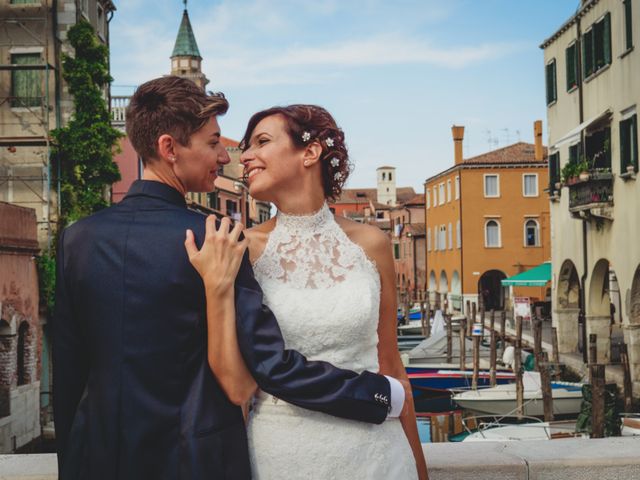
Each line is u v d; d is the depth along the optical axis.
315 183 2.34
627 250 20.48
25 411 17.16
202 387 1.87
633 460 3.17
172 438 1.84
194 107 2.00
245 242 1.91
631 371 19.98
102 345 1.86
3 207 16.58
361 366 2.22
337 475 2.06
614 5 21.28
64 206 21.84
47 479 3.10
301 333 2.16
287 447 2.08
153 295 1.85
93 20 24.69
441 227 55.69
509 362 20.98
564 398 17.77
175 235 1.90
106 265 1.89
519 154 51.12
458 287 52.09
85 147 21.62
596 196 21.42
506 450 3.33
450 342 25.56
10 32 22.19
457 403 18.56
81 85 22.14
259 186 2.30
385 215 94.75
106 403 1.83
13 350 16.73
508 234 50.12
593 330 23.16
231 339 1.86
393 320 2.45
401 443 2.20
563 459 3.17
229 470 1.86
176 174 2.04
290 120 2.29
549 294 49.03
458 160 52.19
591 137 23.31
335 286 2.23
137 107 2.03
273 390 1.91
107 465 1.82
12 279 16.88
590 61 23.48
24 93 22.14
